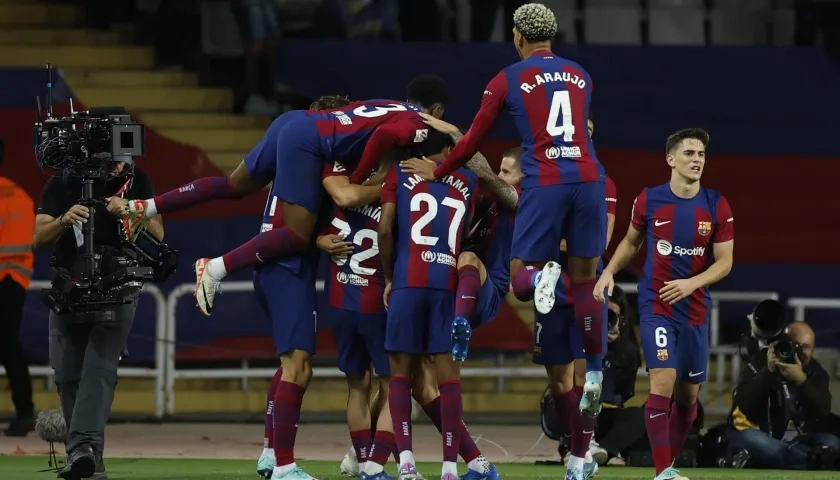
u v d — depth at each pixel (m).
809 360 33.50
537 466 33.41
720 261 27.81
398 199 26.11
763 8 55.66
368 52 50.69
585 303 26.72
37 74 47.06
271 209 27.30
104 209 27.62
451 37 53.28
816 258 49.41
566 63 26.66
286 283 26.64
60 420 28.64
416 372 27.25
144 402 45.44
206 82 53.09
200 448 37.47
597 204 26.28
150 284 45.38
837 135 50.69
